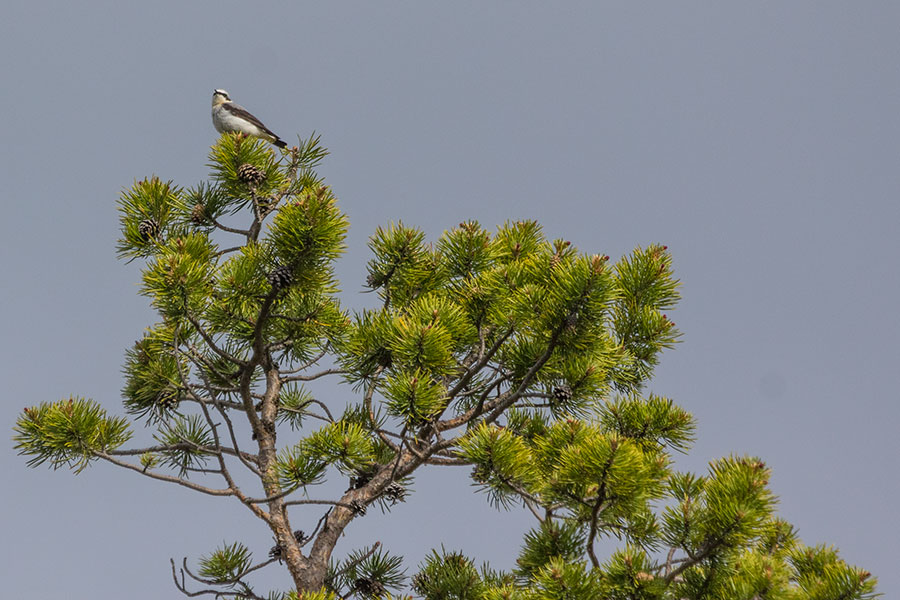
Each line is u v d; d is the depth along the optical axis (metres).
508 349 11.98
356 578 12.77
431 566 12.64
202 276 10.70
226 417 11.20
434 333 10.63
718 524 8.91
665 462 10.04
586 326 10.73
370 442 12.32
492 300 11.98
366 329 11.85
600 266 10.27
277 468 11.81
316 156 13.72
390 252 12.62
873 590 9.76
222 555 12.64
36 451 11.55
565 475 9.38
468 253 13.25
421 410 10.23
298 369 13.21
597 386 11.35
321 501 11.04
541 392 11.70
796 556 11.40
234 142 12.86
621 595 9.34
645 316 12.65
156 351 13.05
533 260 12.02
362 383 12.40
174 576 11.62
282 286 10.93
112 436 11.81
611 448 8.87
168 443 12.52
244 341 12.88
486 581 12.29
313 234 10.61
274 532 11.68
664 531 9.33
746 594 9.15
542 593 9.40
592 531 9.43
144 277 10.50
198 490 11.23
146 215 12.77
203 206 13.02
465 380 11.30
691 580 9.64
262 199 13.08
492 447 9.60
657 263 12.68
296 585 11.42
